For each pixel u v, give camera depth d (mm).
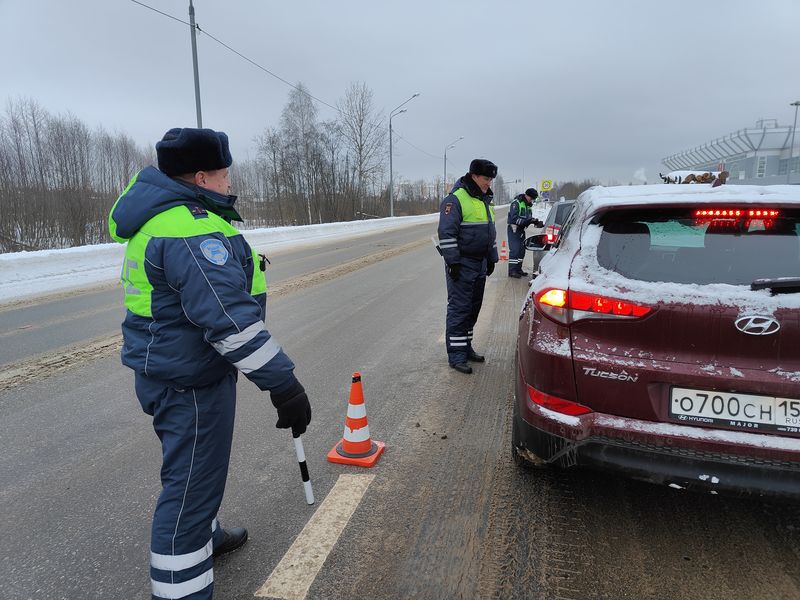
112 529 2432
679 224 2256
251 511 2551
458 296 4488
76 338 5895
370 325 6285
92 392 4195
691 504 2576
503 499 2621
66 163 29328
